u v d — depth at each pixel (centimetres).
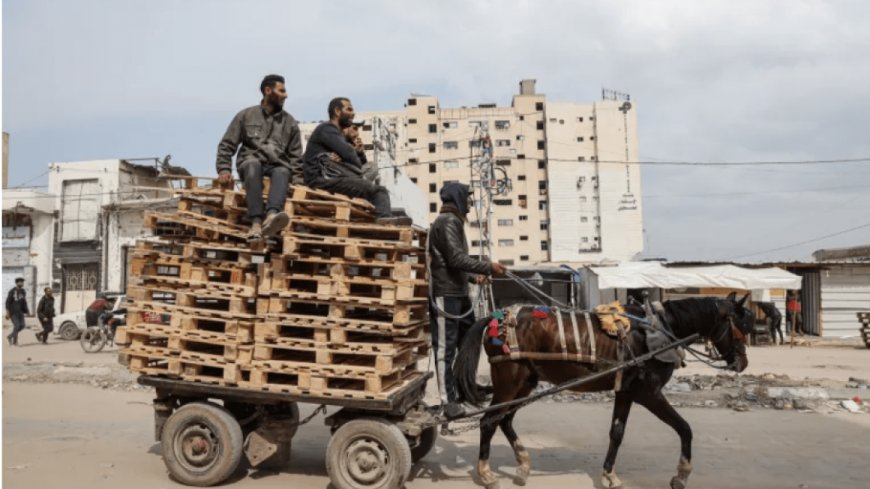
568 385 569
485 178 3291
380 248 550
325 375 550
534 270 2662
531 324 593
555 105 7094
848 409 960
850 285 2570
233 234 578
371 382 540
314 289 606
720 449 734
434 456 707
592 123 7119
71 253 3112
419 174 6881
